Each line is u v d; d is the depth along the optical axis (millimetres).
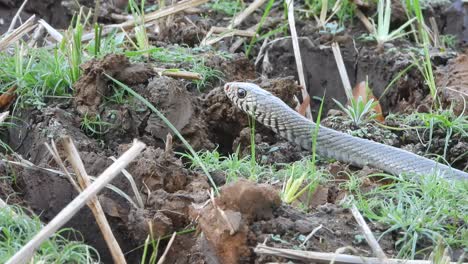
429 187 10062
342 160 11914
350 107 12945
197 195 9945
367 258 8648
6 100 12516
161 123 12008
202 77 13305
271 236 8938
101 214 9062
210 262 9000
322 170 11094
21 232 9086
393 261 8594
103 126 12078
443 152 12328
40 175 10570
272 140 12734
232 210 8977
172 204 9859
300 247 8875
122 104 12227
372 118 13023
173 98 12125
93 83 12250
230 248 8781
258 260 8680
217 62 13742
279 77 14969
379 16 15414
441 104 13266
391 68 14617
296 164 11031
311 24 15969
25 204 10391
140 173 10297
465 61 14164
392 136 12547
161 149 11305
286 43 15352
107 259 10102
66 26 16812
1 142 11781
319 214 9555
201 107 12664
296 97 14242
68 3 16750
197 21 15867
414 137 12602
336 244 9031
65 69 12633
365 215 9602
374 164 11656
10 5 16781
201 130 12148
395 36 15352
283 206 9453
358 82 15094
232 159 11344
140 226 9695
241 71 13977
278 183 10602
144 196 10164
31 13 16875
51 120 11859
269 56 15414
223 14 16328
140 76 12391
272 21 16000
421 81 14219
